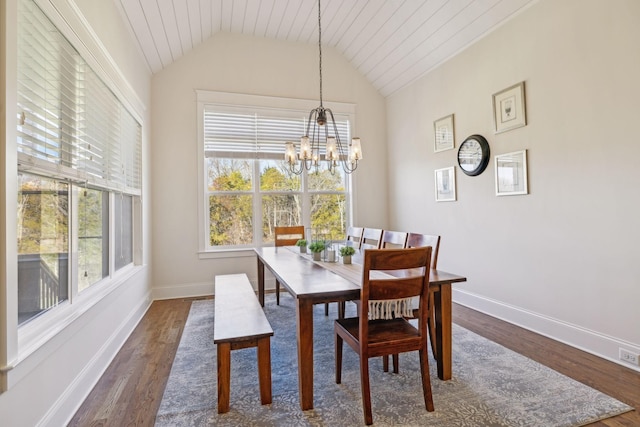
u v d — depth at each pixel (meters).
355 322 2.02
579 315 2.50
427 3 3.38
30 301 1.55
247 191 4.49
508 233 3.07
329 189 4.86
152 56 3.71
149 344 2.70
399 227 4.76
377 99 4.99
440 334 2.08
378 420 1.69
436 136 3.99
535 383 2.02
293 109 4.59
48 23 1.65
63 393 1.68
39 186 1.63
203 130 4.24
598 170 2.36
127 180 3.05
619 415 1.70
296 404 1.85
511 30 3.01
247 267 4.41
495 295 3.22
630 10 2.16
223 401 1.77
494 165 3.21
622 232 2.23
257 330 1.88
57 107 1.75
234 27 4.27
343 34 4.40
